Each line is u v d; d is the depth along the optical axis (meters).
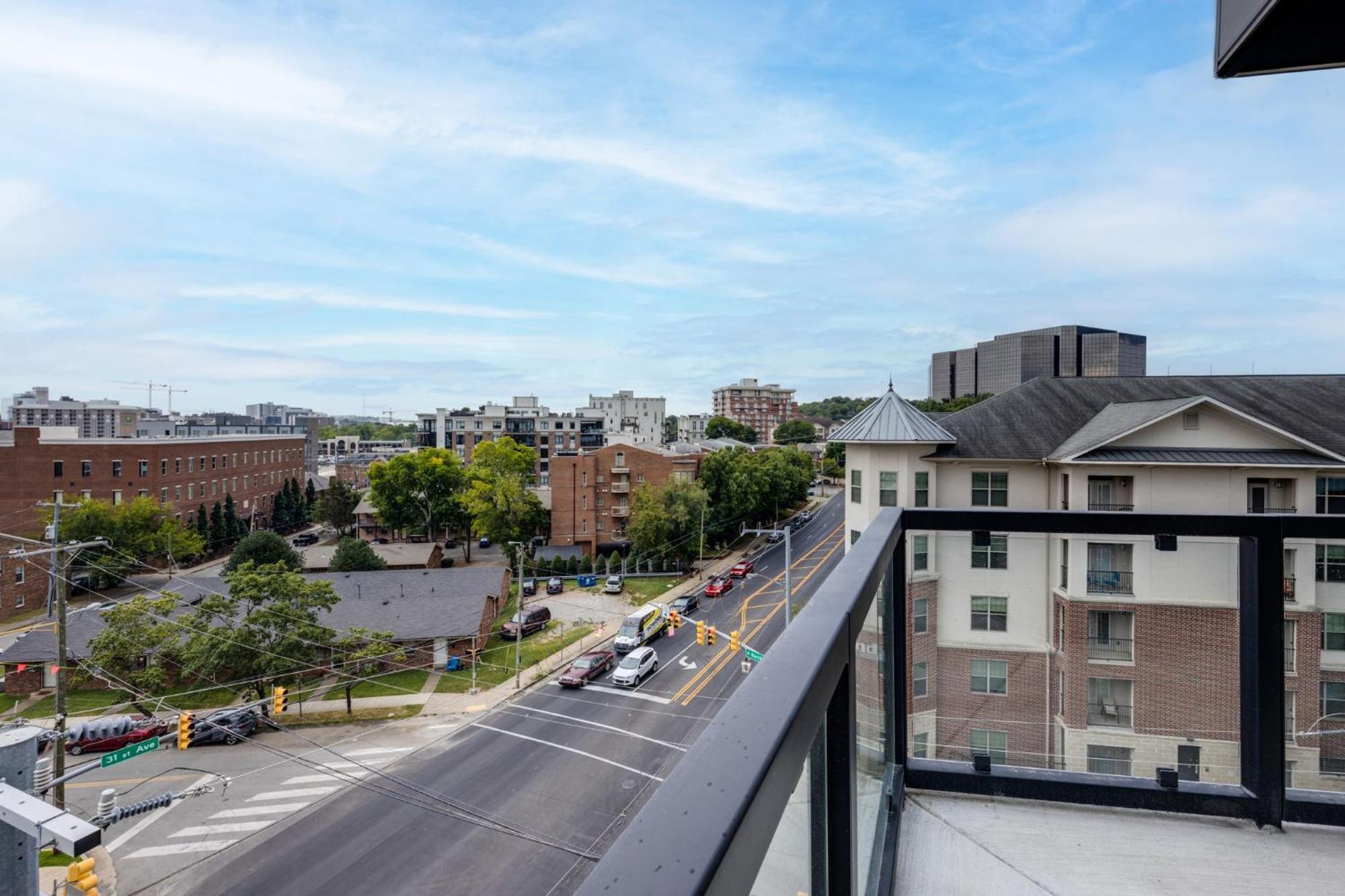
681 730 20.44
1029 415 17.47
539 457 79.31
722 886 0.52
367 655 23.33
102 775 17.95
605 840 14.80
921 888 2.06
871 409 17.12
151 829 15.34
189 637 21.58
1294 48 1.70
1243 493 14.10
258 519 57.22
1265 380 18.31
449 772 17.94
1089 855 2.24
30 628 31.00
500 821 15.51
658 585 38.28
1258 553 2.34
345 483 60.66
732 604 33.72
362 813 15.92
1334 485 13.98
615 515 48.94
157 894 13.29
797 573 39.50
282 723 21.31
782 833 0.95
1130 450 14.50
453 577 33.22
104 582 36.66
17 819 7.47
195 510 48.66
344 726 21.11
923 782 2.60
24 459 39.72
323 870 13.88
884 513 2.39
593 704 22.53
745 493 47.53
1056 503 15.78
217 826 15.43
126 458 43.38
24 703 22.83
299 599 22.67
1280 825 2.38
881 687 2.11
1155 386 18.42
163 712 21.08
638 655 25.03
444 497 50.88
